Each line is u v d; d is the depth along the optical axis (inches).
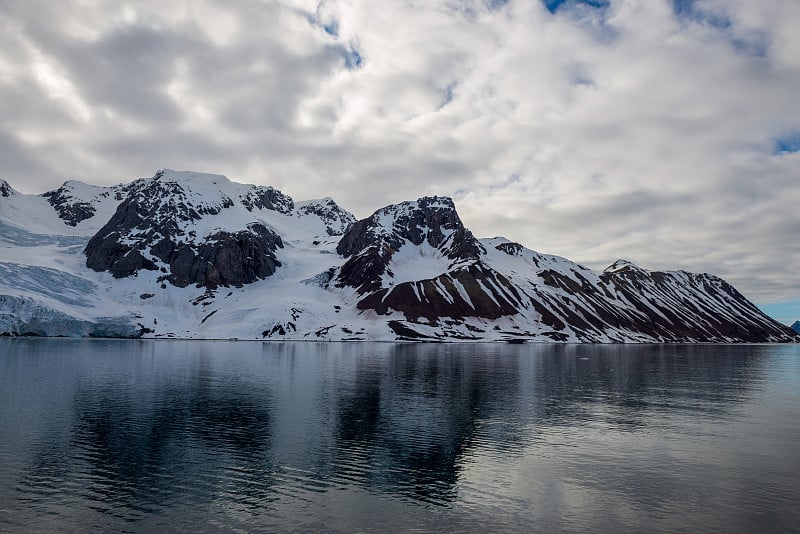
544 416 2146.9
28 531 981.8
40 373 3225.9
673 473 1382.9
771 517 1090.7
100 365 3759.8
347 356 5147.6
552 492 1228.5
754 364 5615.2
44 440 1626.5
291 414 2087.8
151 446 1574.8
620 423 2032.5
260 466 1393.9
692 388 3243.1
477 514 1091.9
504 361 5017.2
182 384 2881.4
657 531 1020.5
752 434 1860.2
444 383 3152.1
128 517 1053.2
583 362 5187.0
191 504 1125.1
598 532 1011.3
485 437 1753.2
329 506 1123.9
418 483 1280.8
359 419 2011.6
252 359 4554.6
